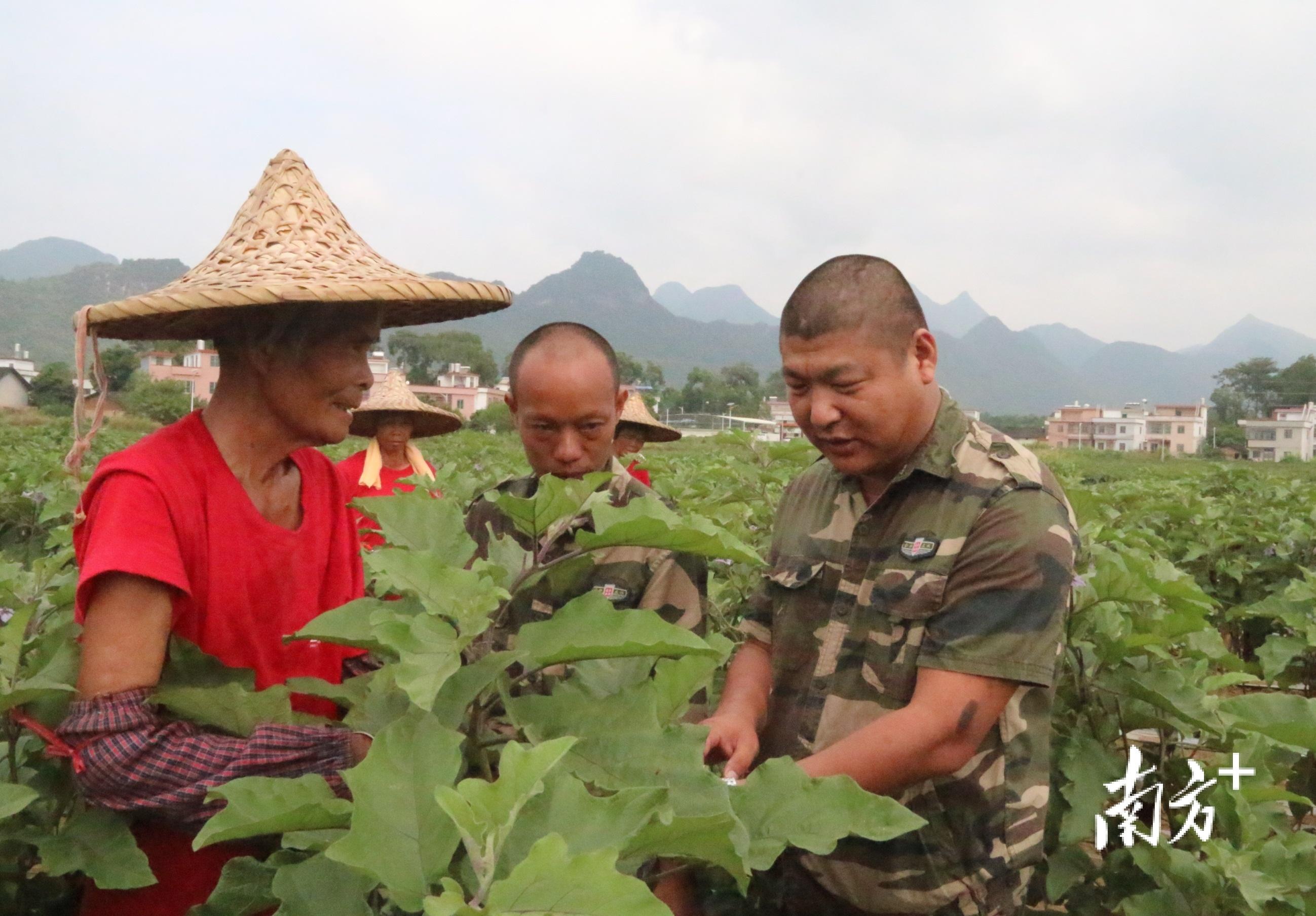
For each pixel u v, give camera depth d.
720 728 2.43
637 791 1.39
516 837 1.38
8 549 6.21
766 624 2.77
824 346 2.27
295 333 2.04
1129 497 9.30
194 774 1.77
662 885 2.38
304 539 2.27
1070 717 3.24
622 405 2.99
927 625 2.35
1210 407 149.00
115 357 69.50
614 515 1.79
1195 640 3.46
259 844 2.08
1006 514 2.28
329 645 2.32
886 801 1.68
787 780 1.74
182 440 2.09
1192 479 16.78
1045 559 2.24
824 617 2.59
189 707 1.87
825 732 2.48
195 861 2.07
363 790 1.40
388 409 5.96
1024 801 2.35
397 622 1.52
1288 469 52.25
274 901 1.77
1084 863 2.91
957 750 2.24
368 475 5.88
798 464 7.09
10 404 71.31
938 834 2.36
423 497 1.98
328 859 1.53
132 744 1.77
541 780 1.34
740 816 1.72
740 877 1.50
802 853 2.50
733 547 1.71
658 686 1.93
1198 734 3.10
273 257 2.07
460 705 1.61
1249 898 2.36
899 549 2.40
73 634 2.08
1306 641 4.56
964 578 2.30
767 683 2.71
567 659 1.68
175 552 1.94
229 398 2.17
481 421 61.06
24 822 2.14
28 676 2.08
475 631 1.55
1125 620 3.34
